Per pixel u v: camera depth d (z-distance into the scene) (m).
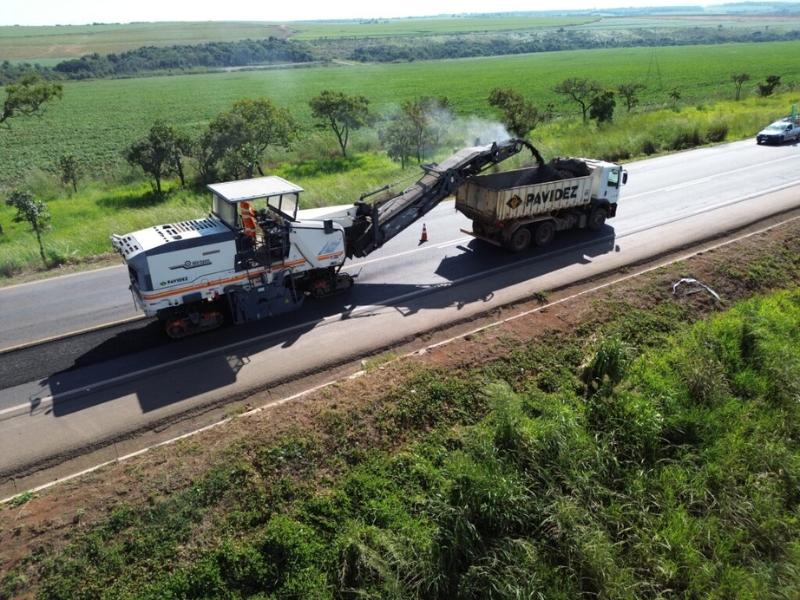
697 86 72.12
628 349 11.60
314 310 14.40
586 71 95.94
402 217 15.87
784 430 10.59
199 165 33.09
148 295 11.98
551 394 10.96
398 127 35.53
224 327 13.64
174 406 10.78
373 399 10.19
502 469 8.92
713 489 9.38
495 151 17.05
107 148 48.03
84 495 8.26
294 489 8.50
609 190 19.02
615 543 8.34
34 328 13.84
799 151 30.41
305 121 54.31
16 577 7.10
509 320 13.02
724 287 15.12
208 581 7.22
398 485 8.78
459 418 10.25
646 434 9.90
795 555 8.28
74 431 10.15
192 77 105.81
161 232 12.68
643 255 17.36
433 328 13.45
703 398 11.04
